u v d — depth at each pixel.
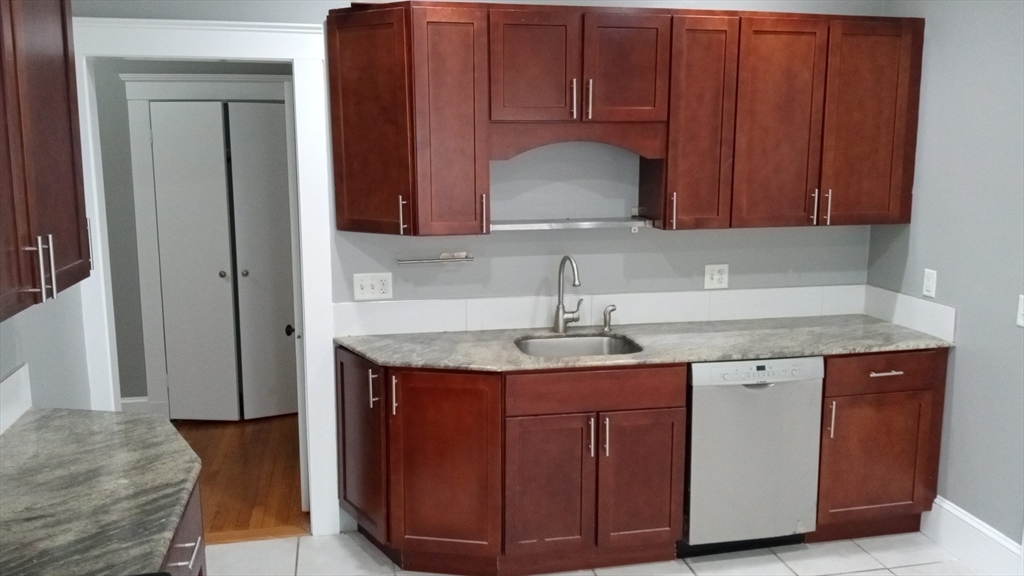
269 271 4.91
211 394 4.95
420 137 3.06
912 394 3.35
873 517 3.41
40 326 2.67
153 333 4.86
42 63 1.88
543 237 3.55
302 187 3.28
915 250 3.55
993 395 3.13
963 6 3.21
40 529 1.71
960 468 3.32
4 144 1.65
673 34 3.20
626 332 3.52
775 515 3.29
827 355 3.22
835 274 3.87
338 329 3.44
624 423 3.10
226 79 4.61
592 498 3.14
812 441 3.27
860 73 3.40
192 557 1.96
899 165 3.51
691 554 3.35
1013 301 3.03
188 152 4.67
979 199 3.17
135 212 4.73
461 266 3.51
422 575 3.20
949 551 3.37
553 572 3.23
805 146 3.40
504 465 3.06
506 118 3.12
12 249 1.69
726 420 3.15
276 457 4.43
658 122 3.28
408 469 3.12
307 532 3.55
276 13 3.19
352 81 3.17
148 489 1.92
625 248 3.63
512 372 2.99
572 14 3.11
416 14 2.99
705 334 3.48
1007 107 3.03
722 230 3.71
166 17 3.12
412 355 3.11
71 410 2.51
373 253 3.42
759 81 3.31
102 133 4.76
